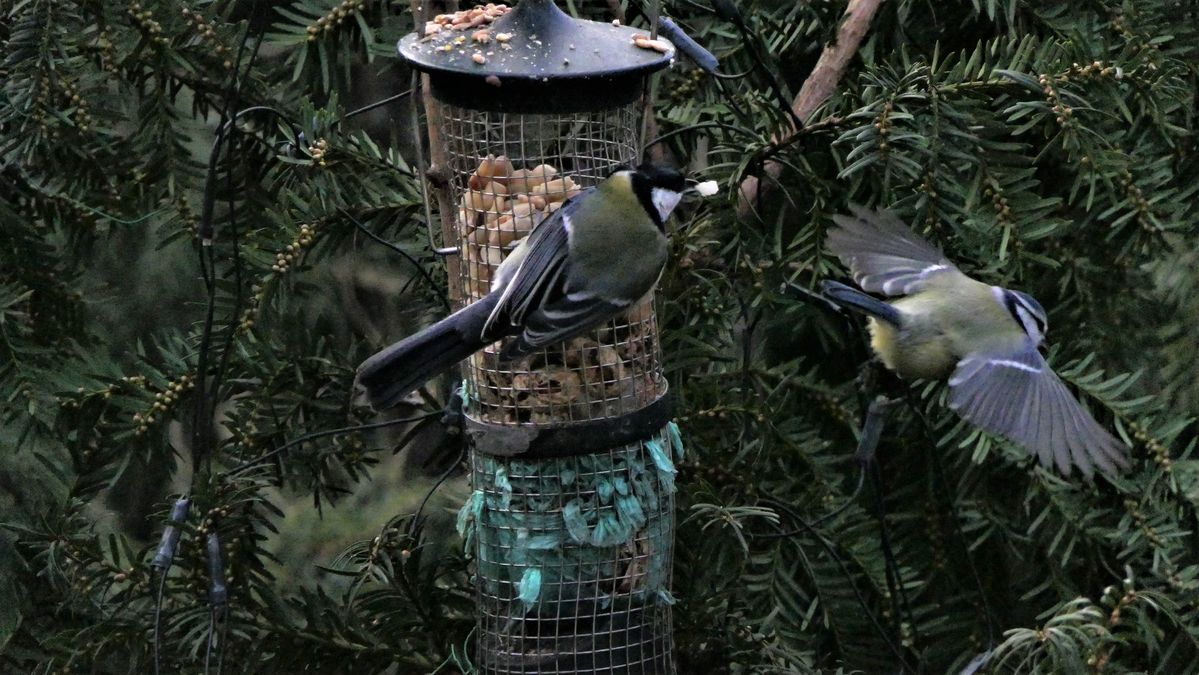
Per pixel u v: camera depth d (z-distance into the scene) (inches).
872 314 271.6
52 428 301.4
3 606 299.4
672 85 324.2
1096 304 317.4
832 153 300.8
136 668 293.6
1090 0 310.0
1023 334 267.6
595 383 279.0
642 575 283.3
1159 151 308.8
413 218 312.7
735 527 272.4
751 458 301.7
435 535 358.3
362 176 307.4
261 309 298.8
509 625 284.2
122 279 381.1
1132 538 293.4
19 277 315.9
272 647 299.7
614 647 282.2
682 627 300.4
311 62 319.6
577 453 274.2
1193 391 316.2
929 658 319.0
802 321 318.0
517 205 283.6
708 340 307.1
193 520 291.6
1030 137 314.5
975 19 316.8
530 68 261.1
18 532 291.7
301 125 301.7
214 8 305.9
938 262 280.2
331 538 402.0
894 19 316.5
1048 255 315.0
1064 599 305.4
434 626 306.8
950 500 287.7
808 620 300.0
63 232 329.7
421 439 409.7
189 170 315.3
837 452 326.3
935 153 284.0
